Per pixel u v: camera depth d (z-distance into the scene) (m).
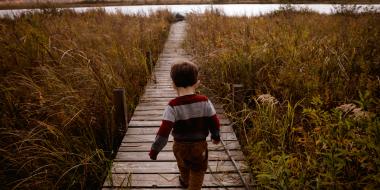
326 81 5.65
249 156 3.61
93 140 4.08
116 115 4.44
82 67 5.51
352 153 2.65
